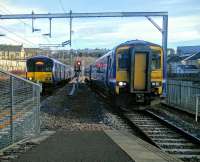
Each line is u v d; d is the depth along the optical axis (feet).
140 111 73.97
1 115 30.37
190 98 73.31
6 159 27.37
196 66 231.71
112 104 78.43
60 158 27.99
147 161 27.84
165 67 70.79
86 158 28.17
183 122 57.88
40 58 125.39
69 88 165.07
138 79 68.80
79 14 103.71
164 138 44.73
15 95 33.76
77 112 71.00
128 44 70.23
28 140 37.50
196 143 41.37
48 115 66.13
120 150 32.07
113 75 70.64
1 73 29.94
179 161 29.37
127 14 103.04
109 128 51.34
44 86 125.49
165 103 85.87
